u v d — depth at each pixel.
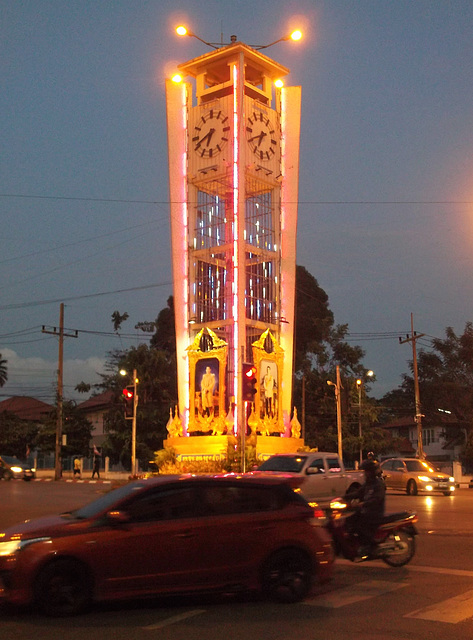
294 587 9.65
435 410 68.94
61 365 51.91
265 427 37.38
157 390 58.81
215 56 38.78
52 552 8.84
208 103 39.06
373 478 12.20
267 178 39.06
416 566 12.51
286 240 39.50
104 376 68.44
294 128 40.12
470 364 69.88
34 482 46.75
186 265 38.97
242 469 27.25
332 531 11.88
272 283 39.22
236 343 36.50
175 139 39.50
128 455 56.00
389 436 63.09
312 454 23.14
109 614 9.08
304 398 59.28
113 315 70.06
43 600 8.79
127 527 9.18
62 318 52.06
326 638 7.95
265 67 40.31
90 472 57.03
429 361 71.00
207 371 37.78
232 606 9.52
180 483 9.66
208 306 39.09
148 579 9.14
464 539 15.95
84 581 8.95
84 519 9.33
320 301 69.56
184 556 9.30
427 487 32.59
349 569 12.27
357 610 9.27
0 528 18.09
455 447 69.75
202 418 37.66
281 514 9.85
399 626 8.45
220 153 38.31
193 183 39.22
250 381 27.06
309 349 62.84
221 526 9.52
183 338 38.94
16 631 8.26
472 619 8.76
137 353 58.81
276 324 39.03
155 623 8.62
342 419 59.97
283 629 8.33
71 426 63.38
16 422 74.06
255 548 9.61
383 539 12.04
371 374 62.22
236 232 37.06
